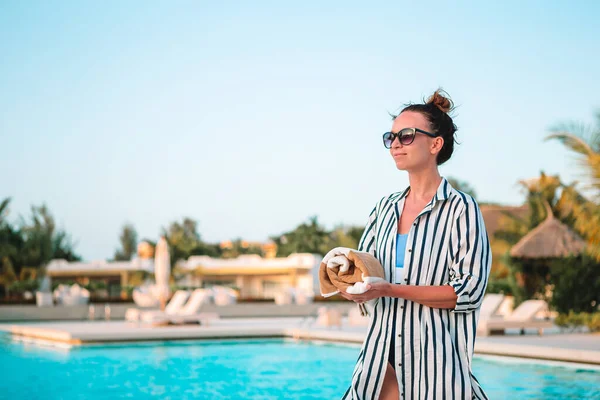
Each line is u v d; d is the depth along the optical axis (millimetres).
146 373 11094
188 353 14109
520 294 20797
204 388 9539
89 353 14180
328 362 12453
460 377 2547
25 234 34188
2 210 33656
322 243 55031
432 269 2627
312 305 29422
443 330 2578
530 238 20625
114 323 21578
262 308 28500
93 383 10070
